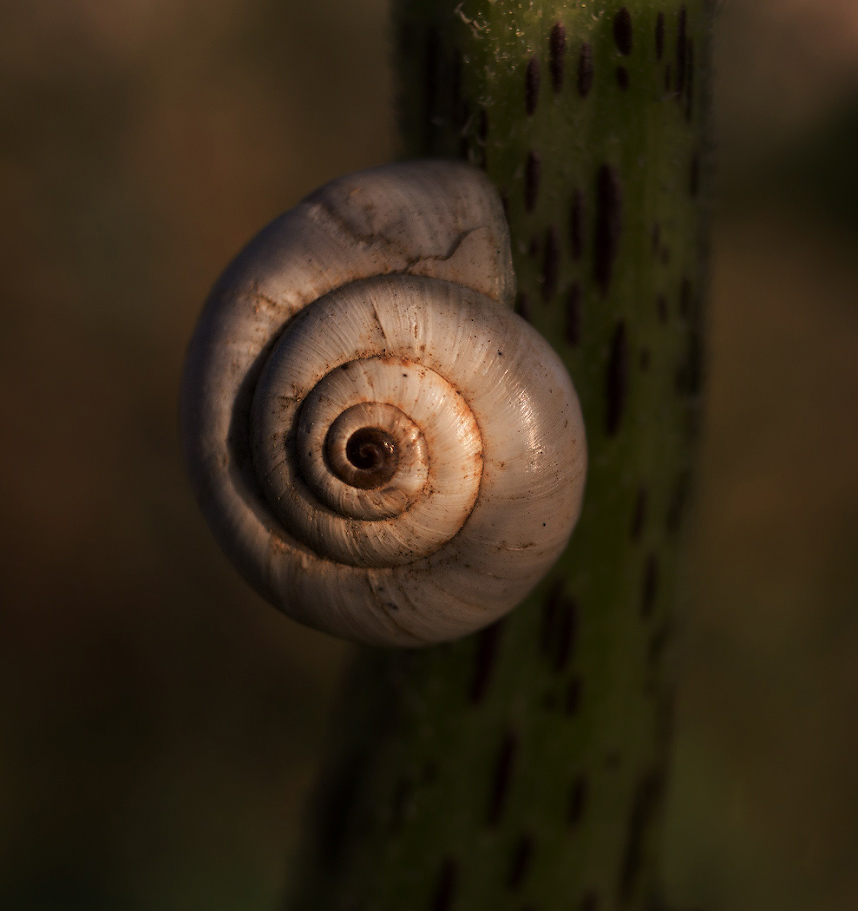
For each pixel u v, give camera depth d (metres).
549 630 0.13
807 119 0.34
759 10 0.33
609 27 0.12
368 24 0.34
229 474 0.13
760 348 0.32
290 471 0.13
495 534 0.13
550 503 0.13
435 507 0.13
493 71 0.12
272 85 0.33
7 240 0.30
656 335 0.13
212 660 0.28
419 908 0.13
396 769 0.13
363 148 0.34
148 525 0.29
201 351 0.13
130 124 0.32
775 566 0.28
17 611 0.28
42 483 0.28
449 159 0.13
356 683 0.13
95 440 0.30
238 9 0.32
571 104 0.12
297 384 0.13
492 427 0.13
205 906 0.23
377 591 0.13
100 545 0.29
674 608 0.13
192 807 0.26
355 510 0.13
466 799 0.13
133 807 0.25
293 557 0.13
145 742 0.27
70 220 0.31
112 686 0.28
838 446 0.29
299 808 0.25
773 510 0.29
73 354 0.30
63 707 0.27
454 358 0.13
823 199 0.34
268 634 0.28
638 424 0.13
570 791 0.13
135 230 0.32
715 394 0.31
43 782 0.26
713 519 0.28
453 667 0.13
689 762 0.25
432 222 0.13
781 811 0.24
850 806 0.24
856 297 0.33
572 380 0.13
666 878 0.23
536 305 0.13
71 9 0.31
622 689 0.13
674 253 0.13
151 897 0.23
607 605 0.13
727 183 0.35
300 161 0.34
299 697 0.28
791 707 0.25
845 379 0.31
